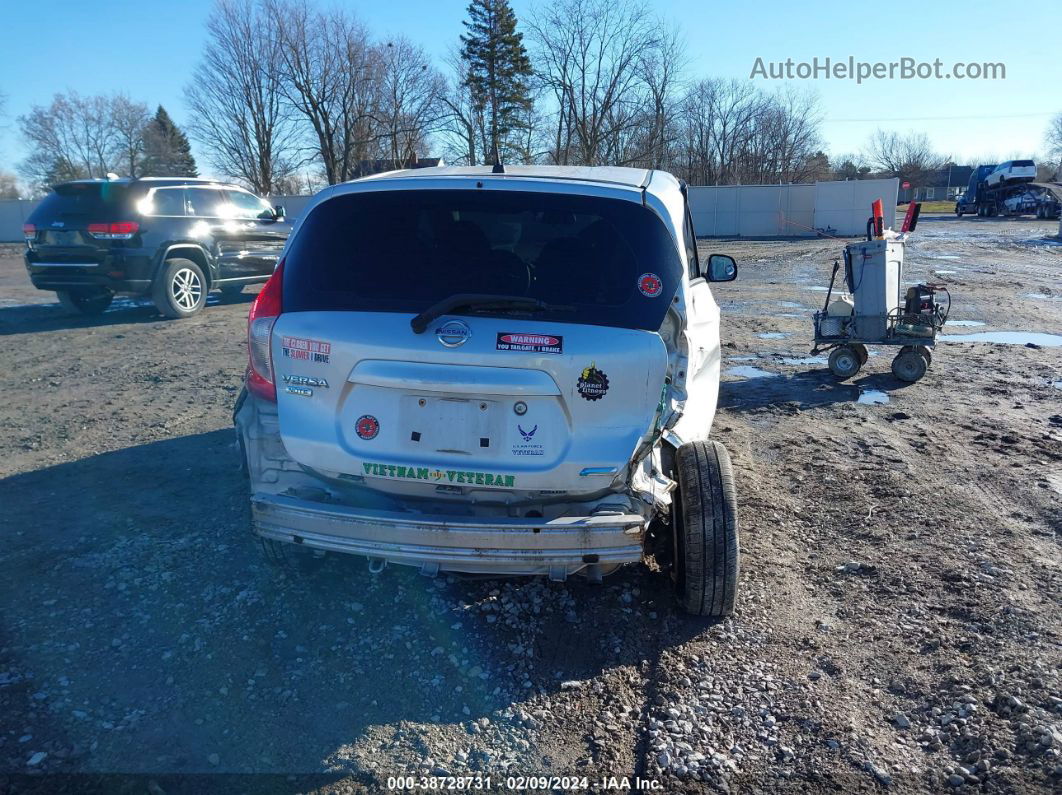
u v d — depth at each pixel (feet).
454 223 10.87
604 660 11.05
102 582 12.73
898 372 26.94
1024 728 9.41
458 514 10.84
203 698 10.02
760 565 13.70
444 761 9.13
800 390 26.22
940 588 12.88
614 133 150.41
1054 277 54.54
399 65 165.48
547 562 10.12
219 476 17.53
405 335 10.31
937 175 269.64
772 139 172.04
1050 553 14.08
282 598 12.30
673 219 10.94
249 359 11.19
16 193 250.78
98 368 28.55
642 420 10.38
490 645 11.30
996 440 20.61
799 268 65.82
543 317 10.27
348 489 11.05
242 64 168.86
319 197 11.25
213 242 40.91
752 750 9.34
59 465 18.39
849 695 10.28
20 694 9.95
